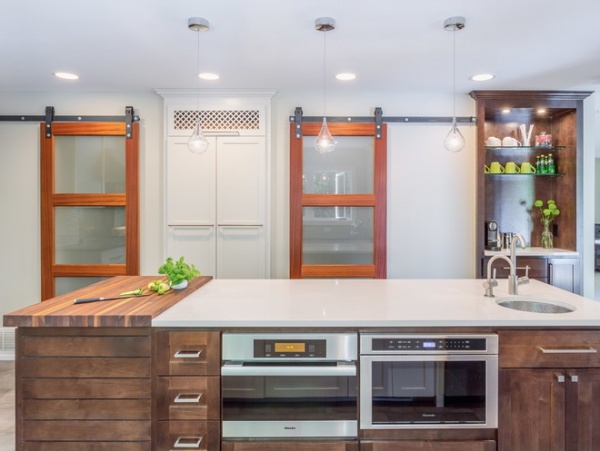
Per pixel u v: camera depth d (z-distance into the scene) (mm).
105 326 1671
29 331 1688
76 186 3727
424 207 3787
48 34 2443
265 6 2109
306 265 3727
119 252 3734
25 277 3729
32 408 1684
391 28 2365
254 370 1673
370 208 3770
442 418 1706
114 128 3658
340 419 1704
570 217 3752
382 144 3723
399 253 3801
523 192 4031
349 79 3332
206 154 3666
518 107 3705
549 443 1709
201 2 2068
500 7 2123
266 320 1700
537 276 3646
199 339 1687
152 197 3740
